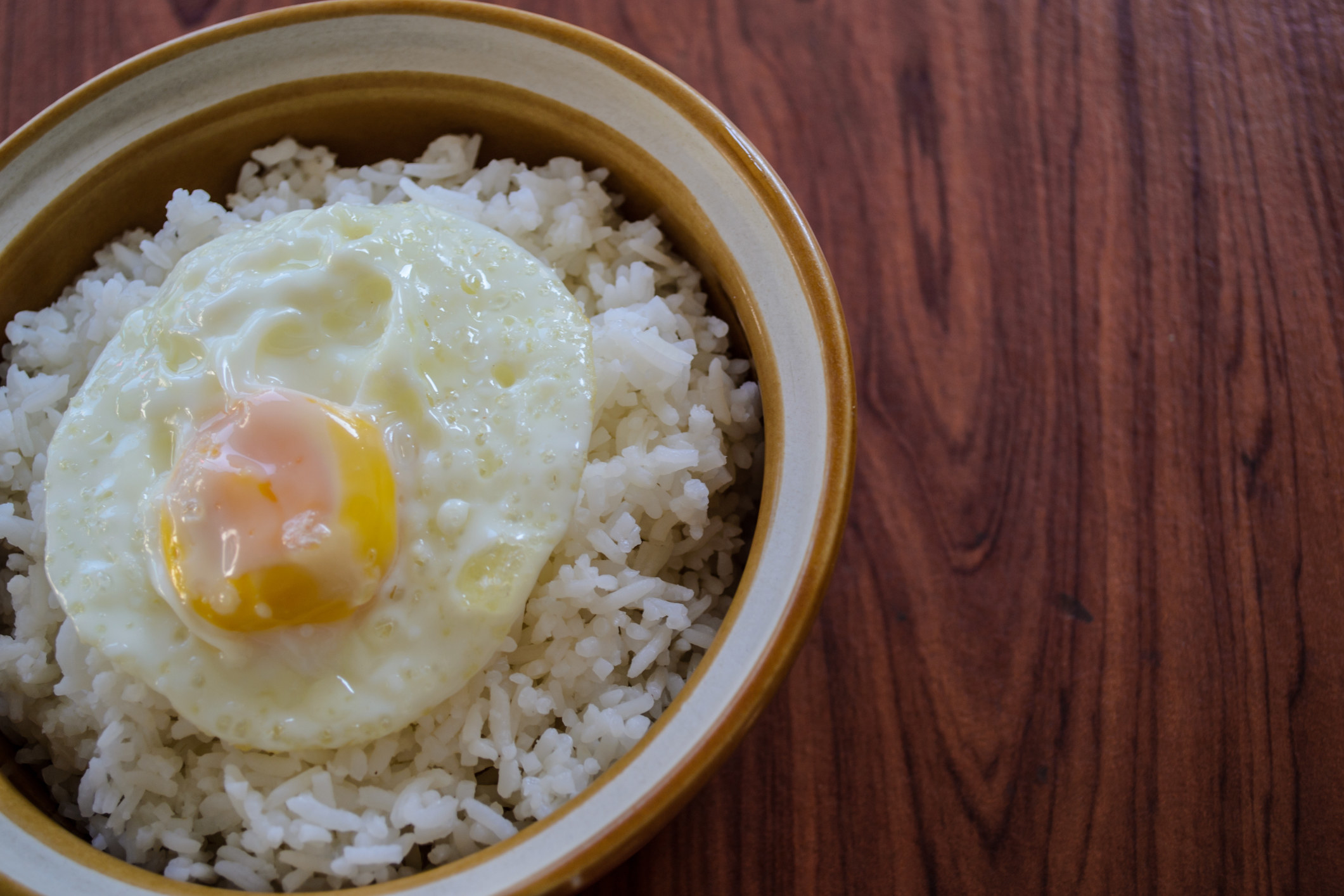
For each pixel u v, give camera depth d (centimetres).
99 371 34
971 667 37
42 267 35
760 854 36
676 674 35
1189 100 41
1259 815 36
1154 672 37
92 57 40
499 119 36
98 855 31
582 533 34
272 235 34
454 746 33
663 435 35
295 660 32
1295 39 42
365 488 32
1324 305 40
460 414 33
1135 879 36
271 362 33
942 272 40
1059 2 42
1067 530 38
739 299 34
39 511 34
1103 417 39
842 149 41
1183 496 38
